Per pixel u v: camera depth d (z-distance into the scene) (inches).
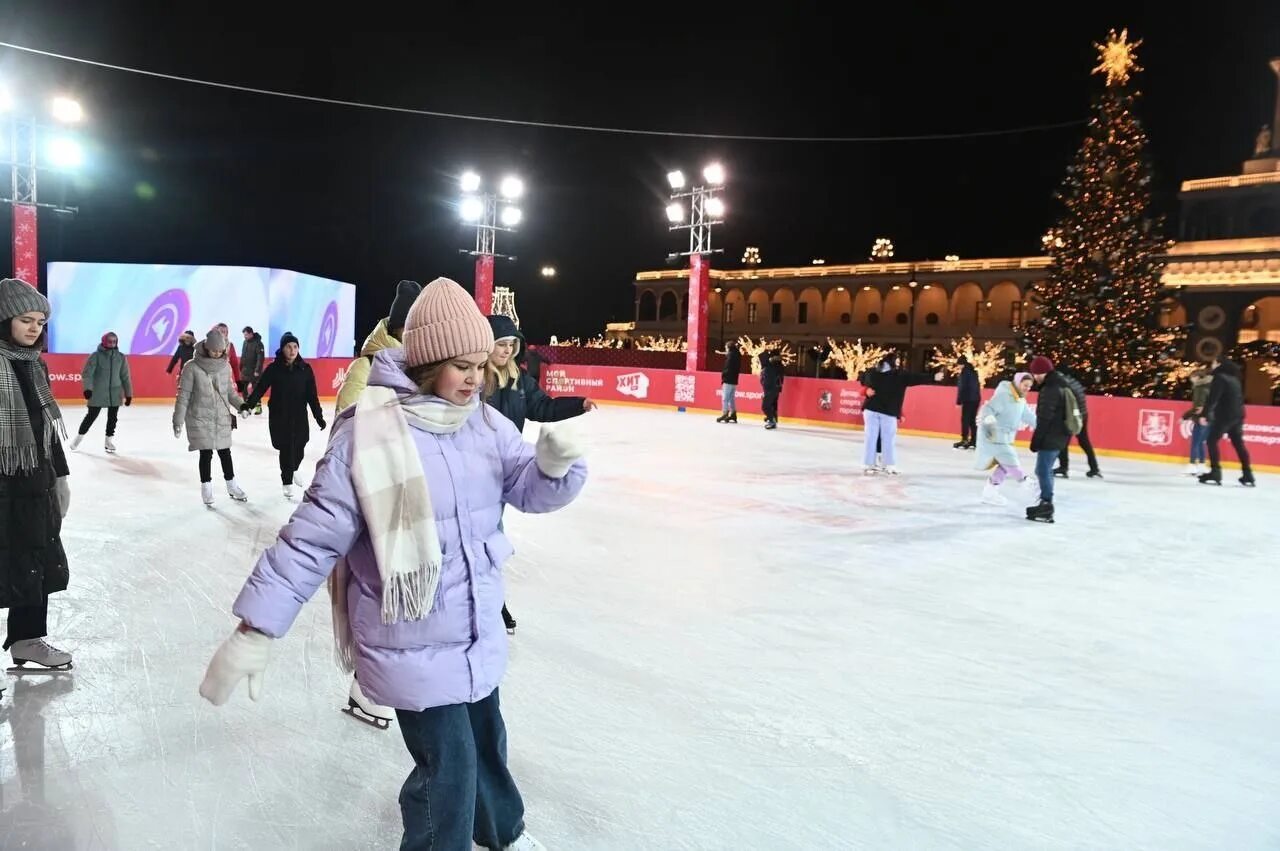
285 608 69.3
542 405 150.8
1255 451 481.1
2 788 104.3
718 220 773.3
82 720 123.2
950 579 219.0
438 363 73.8
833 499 335.3
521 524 270.5
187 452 397.7
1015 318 1713.8
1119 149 669.3
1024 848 98.7
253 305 794.2
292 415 289.4
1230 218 1357.0
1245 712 139.2
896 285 1850.4
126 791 104.3
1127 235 662.5
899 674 151.8
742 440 546.9
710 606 188.2
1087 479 426.3
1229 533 291.7
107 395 388.5
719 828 100.6
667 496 331.0
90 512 261.9
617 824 100.6
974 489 370.3
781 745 122.6
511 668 148.0
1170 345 675.4
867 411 410.3
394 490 71.2
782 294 2028.8
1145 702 142.5
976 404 530.0
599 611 182.1
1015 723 132.8
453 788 75.5
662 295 2164.1
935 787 112.0
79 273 735.7
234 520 255.0
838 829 101.3
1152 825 104.3
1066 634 177.3
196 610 172.6
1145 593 211.2
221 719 124.9
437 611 73.8
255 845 93.9
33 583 126.7
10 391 120.6
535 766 114.0
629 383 829.2
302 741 118.8
